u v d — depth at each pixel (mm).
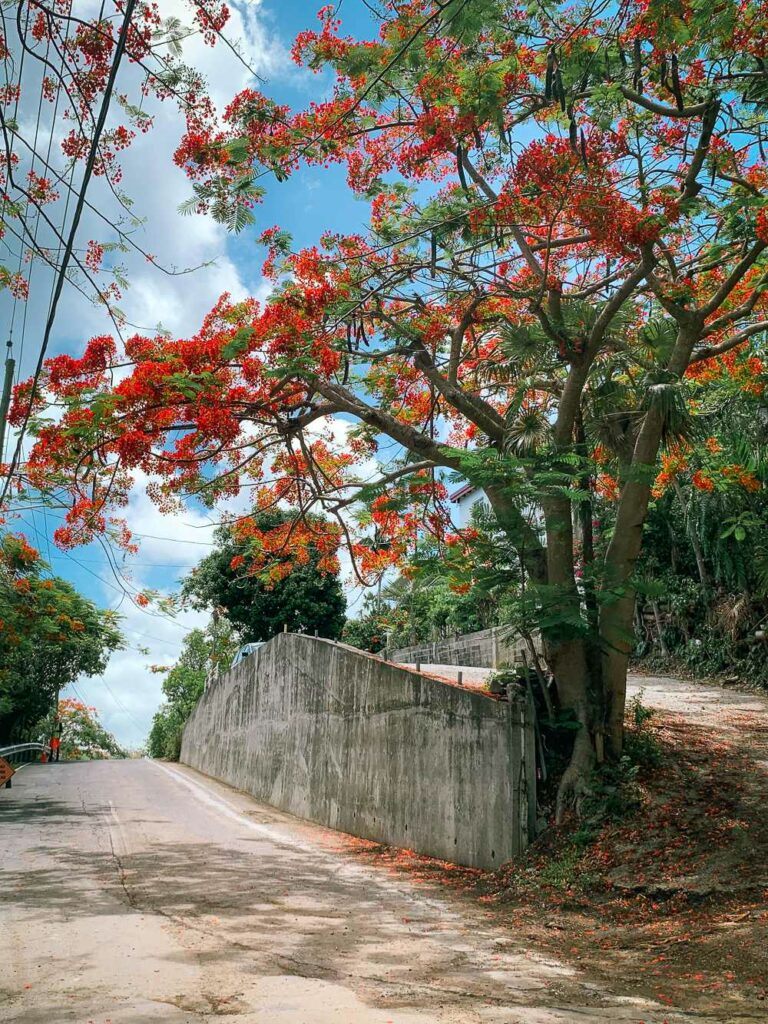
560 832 9617
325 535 13336
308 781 16328
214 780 24375
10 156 4637
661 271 11688
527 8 9359
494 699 10625
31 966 5617
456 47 8906
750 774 10188
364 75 9648
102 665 37594
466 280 11094
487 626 23797
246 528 13461
